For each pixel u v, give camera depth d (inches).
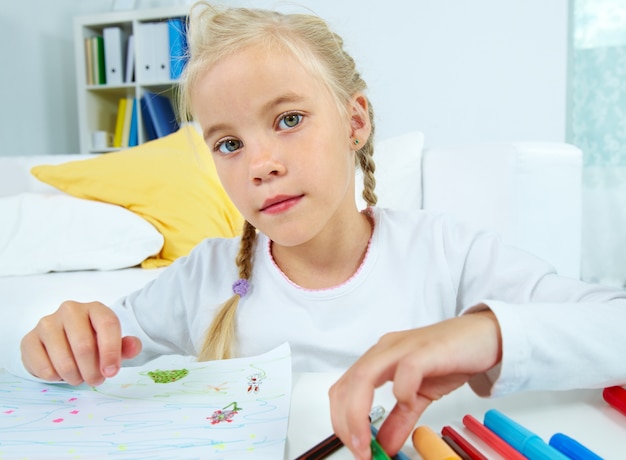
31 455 13.6
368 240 26.9
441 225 27.4
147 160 58.0
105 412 16.1
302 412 15.8
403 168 54.3
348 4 94.7
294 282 26.3
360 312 25.4
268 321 25.7
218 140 20.4
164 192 55.7
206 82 20.0
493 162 47.6
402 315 25.2
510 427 13.1
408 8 93.1
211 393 17.0
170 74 101.0
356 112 24.8
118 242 51.7
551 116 91.4
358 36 95.3
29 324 36.5
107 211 53.4
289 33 21.4
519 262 24.5
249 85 19.3
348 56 26.0
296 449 13.6
